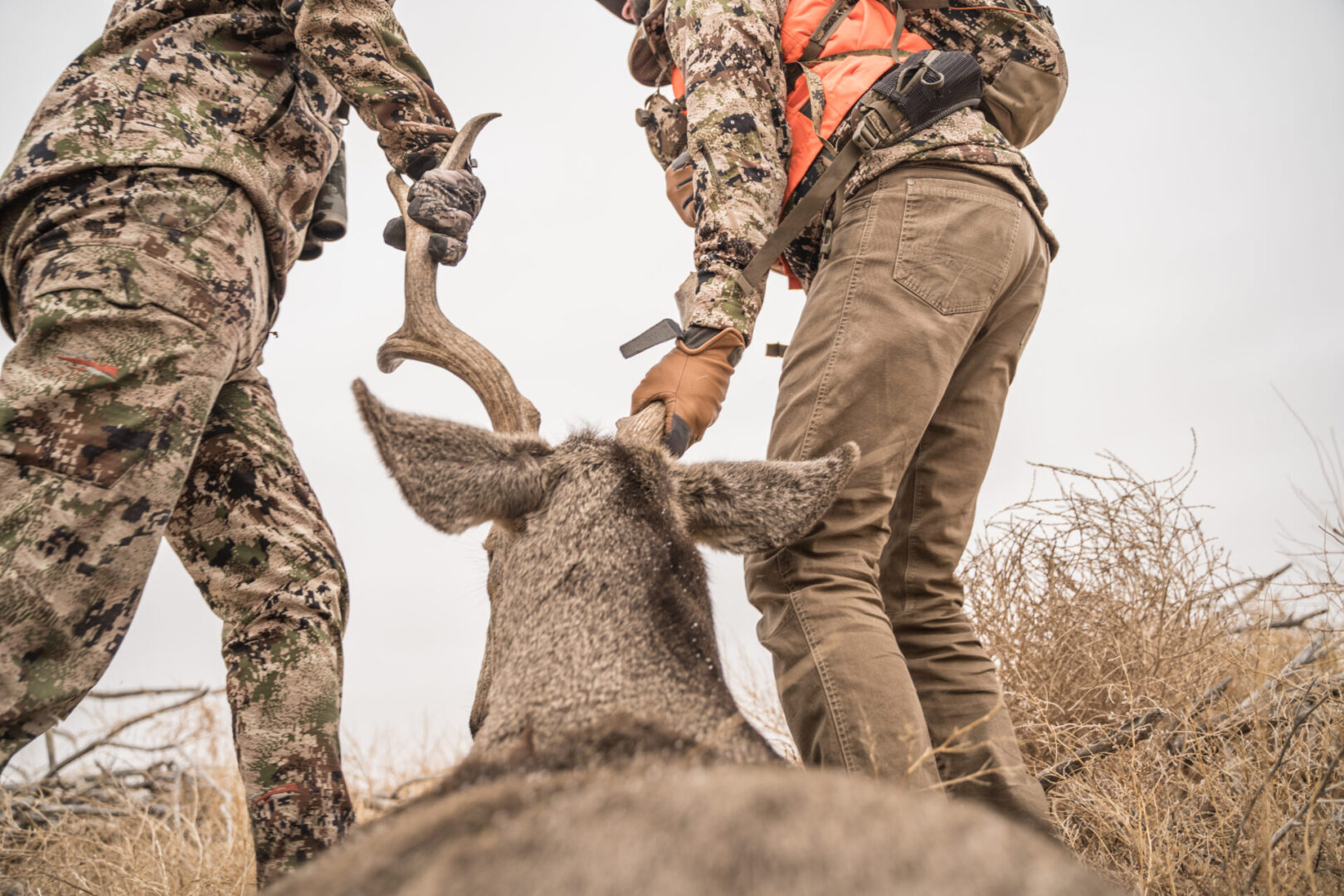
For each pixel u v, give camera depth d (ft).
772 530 7.19
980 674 8.81
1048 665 12.19
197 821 13.97
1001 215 8.61
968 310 8.48
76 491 7.27
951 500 9.14
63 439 7.31
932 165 8.57
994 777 8.18
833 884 3.09
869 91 8.82
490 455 6.81
